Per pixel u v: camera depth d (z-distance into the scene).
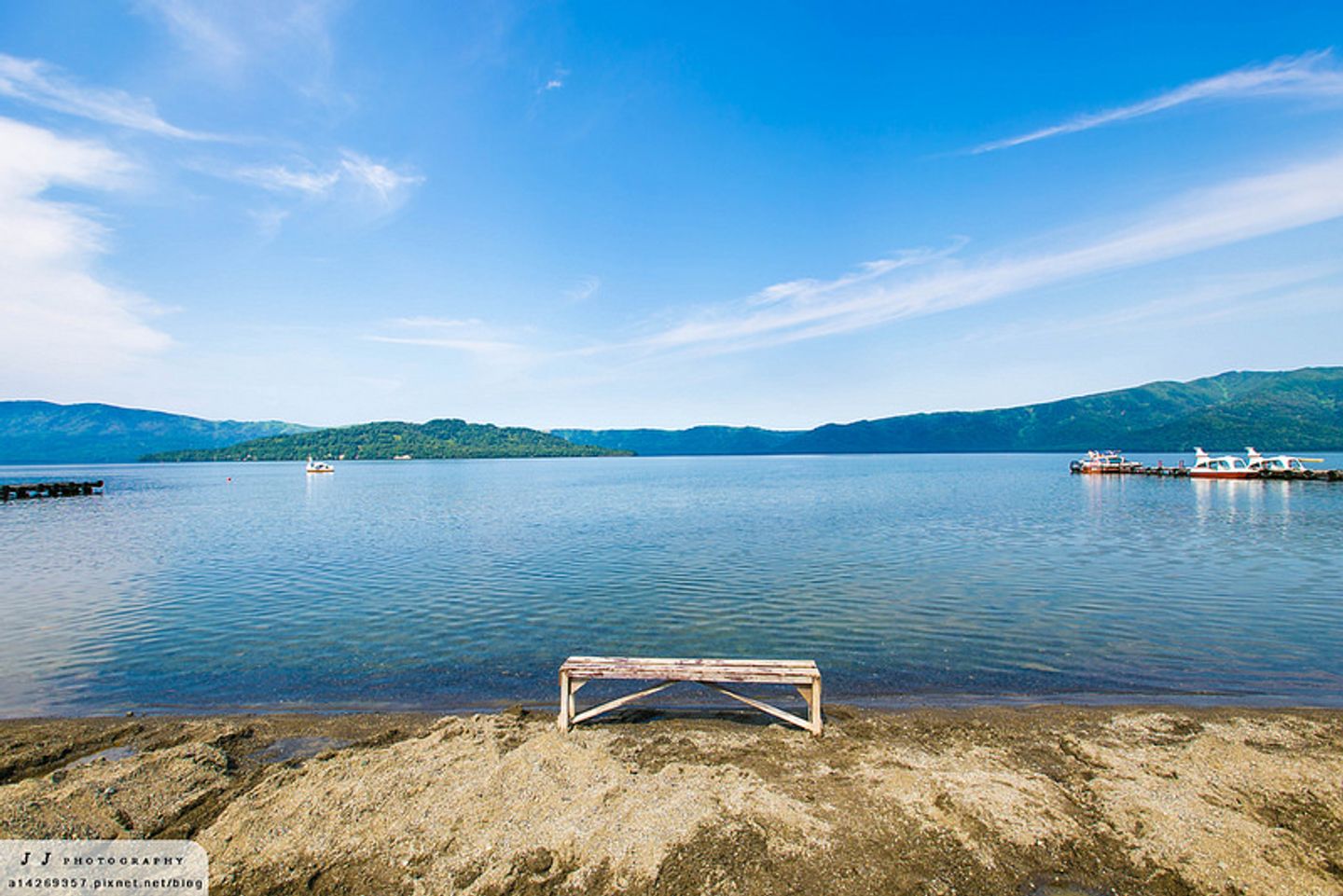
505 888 6.29
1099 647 14.73
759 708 10.04
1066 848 6.86
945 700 11.76
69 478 143.25
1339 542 29.41
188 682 13.09
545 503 58.44
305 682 13.07
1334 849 6.76
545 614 18.28
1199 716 10.55
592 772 8.43
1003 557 26.61
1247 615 17.11
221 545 32.81
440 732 9.95
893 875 6.43
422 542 33.53
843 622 17.16
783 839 6.94
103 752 9.66
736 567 25.09
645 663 10.02
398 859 6.76
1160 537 31.58
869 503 53.44
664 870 6.46
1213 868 6.52
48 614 18.53
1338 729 9.89
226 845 7.08
